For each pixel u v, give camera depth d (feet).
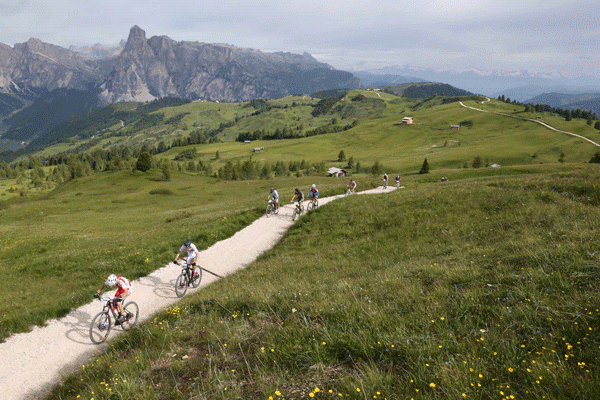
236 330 24.71
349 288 30.22
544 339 16.06
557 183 67.62
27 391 27.40
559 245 29.48
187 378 19.39
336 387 15.85
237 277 50.98
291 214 100.63
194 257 47.98
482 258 34.35
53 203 241.96
